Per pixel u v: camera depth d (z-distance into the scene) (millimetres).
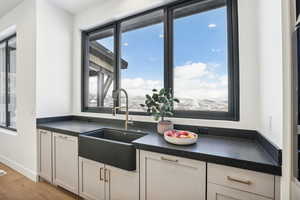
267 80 1162
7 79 3072
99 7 2422
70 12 2686
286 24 864
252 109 1455
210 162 1073
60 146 1954
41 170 2188
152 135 1644
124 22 2357
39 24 2287
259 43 1365
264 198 927
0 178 2318
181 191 1182
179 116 1865
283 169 870
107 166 1529
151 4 1980
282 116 883
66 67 2668
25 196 1893
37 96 2266
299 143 815
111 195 1511
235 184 1005
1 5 2568
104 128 2033
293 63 836
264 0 1205
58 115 2541
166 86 1978
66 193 1963
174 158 1202
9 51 3068
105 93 2541
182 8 1927
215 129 1628
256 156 1036
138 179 1360
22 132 2467
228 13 1665
